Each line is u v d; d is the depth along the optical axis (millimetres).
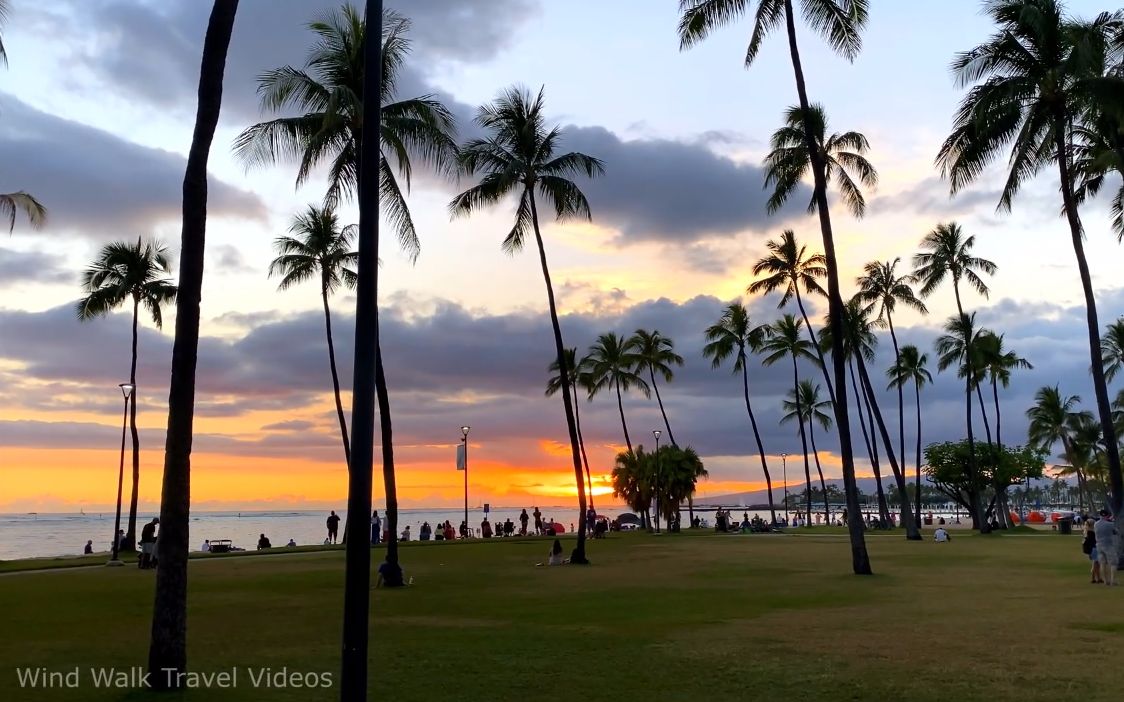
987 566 25438
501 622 14266
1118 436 77812
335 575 25062
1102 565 19547
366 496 7621
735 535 54312
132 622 14852
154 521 30312
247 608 16703
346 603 7469
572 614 15234
